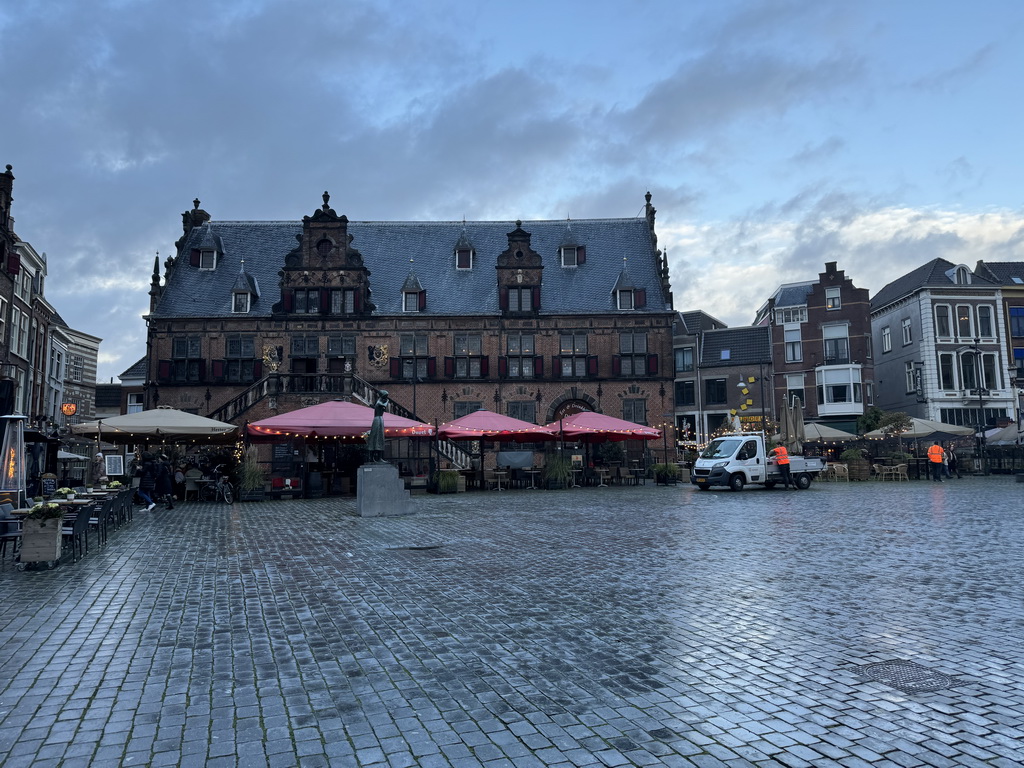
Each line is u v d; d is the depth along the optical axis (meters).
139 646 5.88
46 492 20.78
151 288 37.88
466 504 20.17
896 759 3.63
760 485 27.73
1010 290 45.16
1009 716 4.17
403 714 4.34
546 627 6.36
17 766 3.67
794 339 46.62
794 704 4.41
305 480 24.58
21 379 32.75
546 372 38.53
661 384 38.56
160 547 11.64
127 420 21.33
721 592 7.70
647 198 42.62
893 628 6.15
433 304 39.25
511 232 39.66
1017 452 37.53
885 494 21.91
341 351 38.00
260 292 39.28
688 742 3.89
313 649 5.76
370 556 10.52
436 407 37.94
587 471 30.72
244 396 30.02
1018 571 8.70
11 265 29.52
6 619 6.81
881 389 51.25
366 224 43.06
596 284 40.28
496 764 3.64
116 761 3.73
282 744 3.92
